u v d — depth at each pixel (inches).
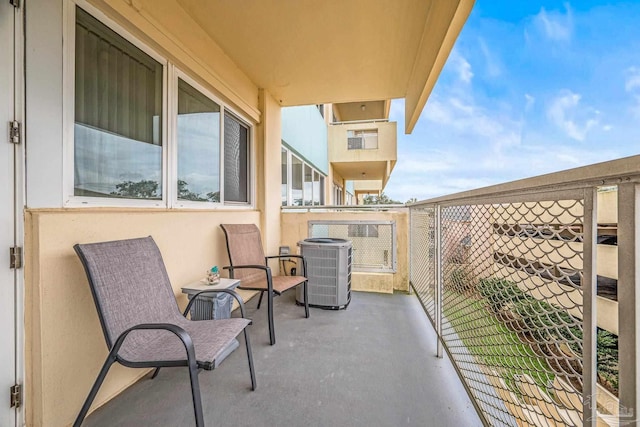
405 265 152.8
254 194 146.6
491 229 49.6
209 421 56.9
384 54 118.7
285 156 201.0
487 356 51.1
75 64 59.5
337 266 121.9
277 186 164.7
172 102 87.6
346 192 542.9
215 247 107.6
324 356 82.3
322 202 319.0
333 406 61.3
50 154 54.4
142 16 72.7
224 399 63.4
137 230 72.6
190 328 62.4
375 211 155.6
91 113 63.1
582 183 28.7
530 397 39.8
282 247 160.7
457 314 67.4
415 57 121.6
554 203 33.8
